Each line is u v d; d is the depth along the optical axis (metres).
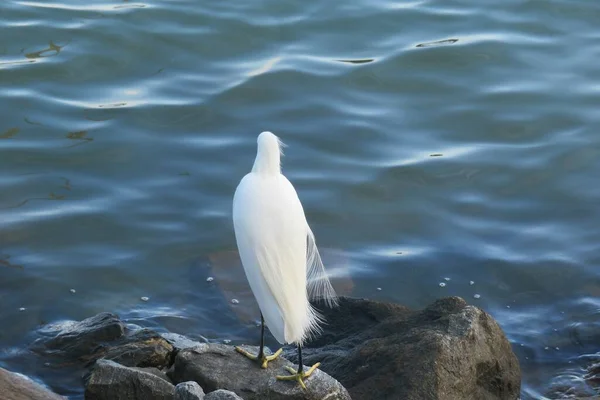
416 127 16.91
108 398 9.02
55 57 18.36
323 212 14.52
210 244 13.60
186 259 13.28
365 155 16.00
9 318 11.87
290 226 8.11
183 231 13.80
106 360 9.38
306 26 20.14
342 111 17.23
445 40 19.86
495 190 15.35
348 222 14.37
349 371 9.66
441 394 8.99
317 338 11.15
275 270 8.02
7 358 11.06
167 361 10.40
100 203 14.27
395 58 19.02
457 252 13.88
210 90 17.61
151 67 18.36
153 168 15.23
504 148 16.44
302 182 15.17
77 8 20.30
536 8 21.36
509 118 17.31
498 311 12.76
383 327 10.45
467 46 19.62
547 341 12.17
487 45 19.70
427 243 14.05
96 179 14.85
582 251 14.02
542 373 11.51
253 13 20.50
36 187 14.50
